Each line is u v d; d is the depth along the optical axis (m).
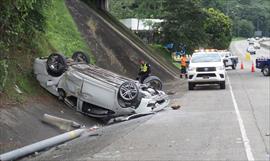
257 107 18.19
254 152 10.12
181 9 54.88
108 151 11.04
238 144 11.07
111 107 16.67
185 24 54.56
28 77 17.25
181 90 28.03
